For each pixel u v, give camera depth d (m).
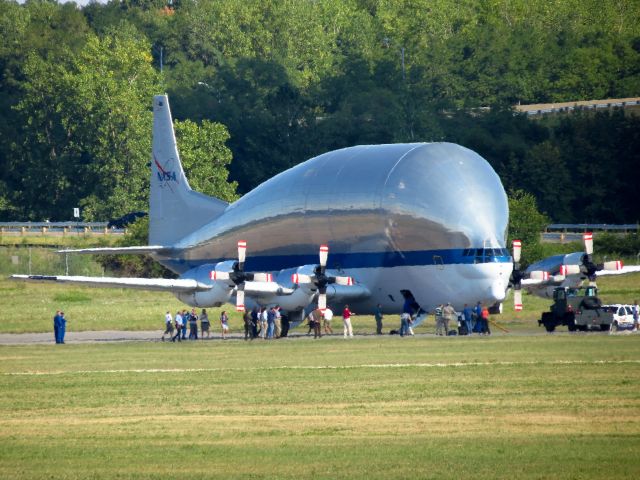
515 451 96.50
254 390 136.50
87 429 111.44
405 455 96.25
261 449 100.00
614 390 127.19
